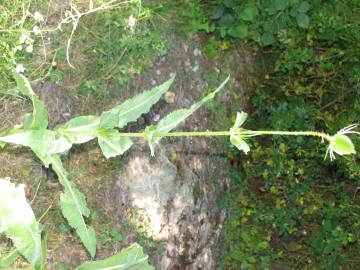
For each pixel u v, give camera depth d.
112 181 1.58
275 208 2.24
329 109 2.38
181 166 1.81
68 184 0.88
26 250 0.77
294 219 2.29
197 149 1.92
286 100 2.36
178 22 1.94
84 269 0.80
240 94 2.20
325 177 2.33
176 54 1.89
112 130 0.83
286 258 2.22
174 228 1.75
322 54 2.36
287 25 2.26
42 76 1.44
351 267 2.25
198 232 1.88
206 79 2.01
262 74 2.35
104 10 1.63
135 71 1.69
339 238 2.19
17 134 0.82
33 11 1.44
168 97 1.79
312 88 2.40
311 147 2.25
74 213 0.89
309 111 2.27
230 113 2.12
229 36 2.15
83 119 0.85
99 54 1.60
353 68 2.29
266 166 2.22
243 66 2.24
